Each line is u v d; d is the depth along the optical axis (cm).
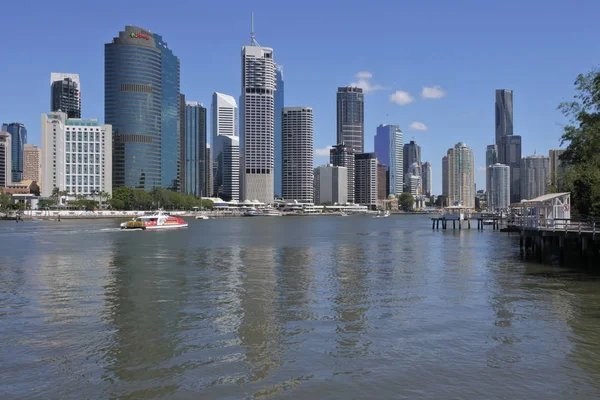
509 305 3603
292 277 5056
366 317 3284
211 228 17050
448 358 2453
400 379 2198
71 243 9512
